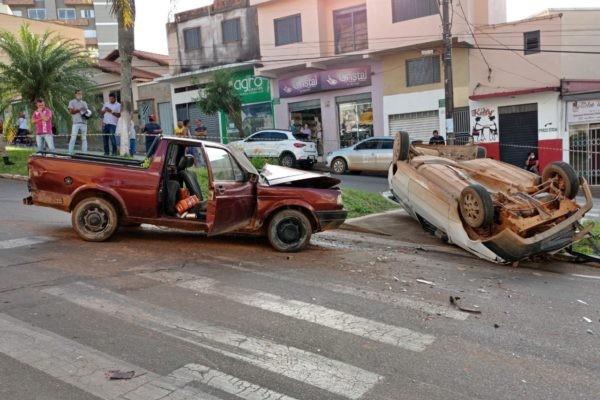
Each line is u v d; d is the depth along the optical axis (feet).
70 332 15.55
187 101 101.14
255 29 92.58
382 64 80.69
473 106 75.51
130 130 54.03
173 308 17.89
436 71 76.64
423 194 31.55
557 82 71.92
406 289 21.36
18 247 25.17
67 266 22.31
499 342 16.15
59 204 26.61
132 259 23.94
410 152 36.47
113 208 26.61
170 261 23.95
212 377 13.23
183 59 100.73
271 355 14.64
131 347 14.73
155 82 102.22
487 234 27.50
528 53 73.20
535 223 26.18
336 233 33.73
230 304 18.57
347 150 70.13
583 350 15.71
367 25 79.41
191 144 26.05
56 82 64.49
